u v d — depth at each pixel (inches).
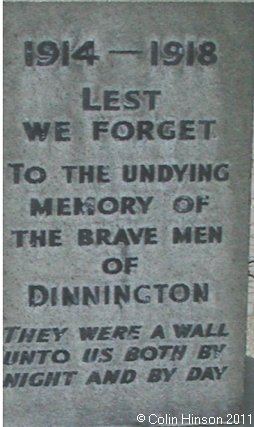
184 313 96.2
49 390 96.3
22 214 92.6
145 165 92.9
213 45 91.4
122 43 90.6
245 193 94.4
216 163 93.6
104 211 93.4
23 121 91.0
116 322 95.6
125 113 91.8
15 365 95.3
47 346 95.3
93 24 90.0
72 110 91.2
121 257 94.4
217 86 92.2
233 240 95.3
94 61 90.7
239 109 92.8
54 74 90.6
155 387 97.3
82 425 97.0
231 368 97.9
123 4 89.9
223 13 91.0
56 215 93.0
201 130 92.8
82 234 93.7
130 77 91.2
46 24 89.7
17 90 90.4
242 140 93.4
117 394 97.0
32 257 93.6
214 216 94.6
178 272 95.3
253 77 92.4
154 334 96.2
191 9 90.7
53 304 94.6
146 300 95.5
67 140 91.7
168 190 93.7
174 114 92.3
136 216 93.8
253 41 91.7
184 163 93.2
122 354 96.3
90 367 96.2
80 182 92.6
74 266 94.0
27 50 89.8
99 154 92.3
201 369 97.5
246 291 96.4
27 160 91.7
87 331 95.5
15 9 89.1
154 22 90.5
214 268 95.6
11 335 94.7
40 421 96.6
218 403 98.3
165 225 94.3
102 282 94.7
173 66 91.5
